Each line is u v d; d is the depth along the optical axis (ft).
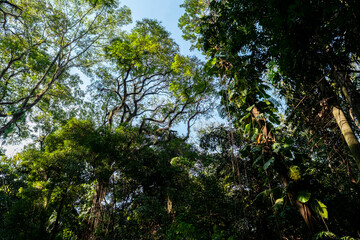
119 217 25.18
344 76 8.76
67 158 22.21
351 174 12.13
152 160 31.86
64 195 21.22
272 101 11.90
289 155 9.99
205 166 30.58
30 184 23.81
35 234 17.95
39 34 39.52
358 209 9.87
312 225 8.44
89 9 43.32
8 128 28.96
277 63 9.96
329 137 12.61
